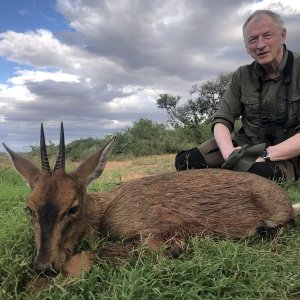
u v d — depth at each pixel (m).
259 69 1.31
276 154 1.23
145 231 0.84
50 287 0.65
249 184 0.97
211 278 0.69
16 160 0.92
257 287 0.68
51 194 0.78
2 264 0.73
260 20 1.25
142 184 0.93
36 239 0.77
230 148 1.31
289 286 0.70
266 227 0.97
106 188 1.51
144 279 0.66
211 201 0.92
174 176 0.96
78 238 0.83
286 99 1.28
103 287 0.67
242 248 0.81
